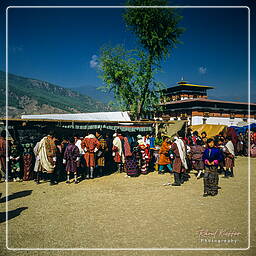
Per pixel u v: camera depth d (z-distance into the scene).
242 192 7.33
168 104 45.66
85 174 10.27
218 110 43.66
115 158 10.76
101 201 6.51
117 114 22.31
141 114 26.17
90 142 9.70
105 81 25.17
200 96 58.28
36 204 6.30
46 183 8.93
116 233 4.46
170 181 9.05
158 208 5.86
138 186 8.25
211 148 6.96
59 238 4.28
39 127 11.17
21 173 9.45
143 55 23.94
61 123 11.87
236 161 14.99
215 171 6.95
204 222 4.95
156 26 23.36
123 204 6.21
